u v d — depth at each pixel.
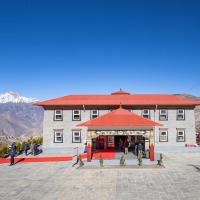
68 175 23.17
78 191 18.38
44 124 37.53
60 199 16.75
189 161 28.95
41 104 37.22
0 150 33.44
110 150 35.91
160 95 41.31
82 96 40.72
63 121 37.50
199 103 37.59
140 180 20.97
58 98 39.84
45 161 30.61
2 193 18.23
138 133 28.41
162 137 37.50
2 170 26.00
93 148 36.97
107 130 28.53
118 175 22.77
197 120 75.88
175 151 36.16
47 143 37.25
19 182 21.11
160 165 26.17
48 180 21.59
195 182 20.19
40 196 17.42
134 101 38.09
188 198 16.53
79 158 29.08
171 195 17.16
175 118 37.69
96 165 26.67
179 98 40.06
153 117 37.66
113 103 37.19
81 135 37.28
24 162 30.36
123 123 28.48
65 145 37.19
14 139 99.56
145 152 30.38
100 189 18.73
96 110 37.59
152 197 16.83
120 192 17.95
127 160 28.78
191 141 37.50
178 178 21.45
